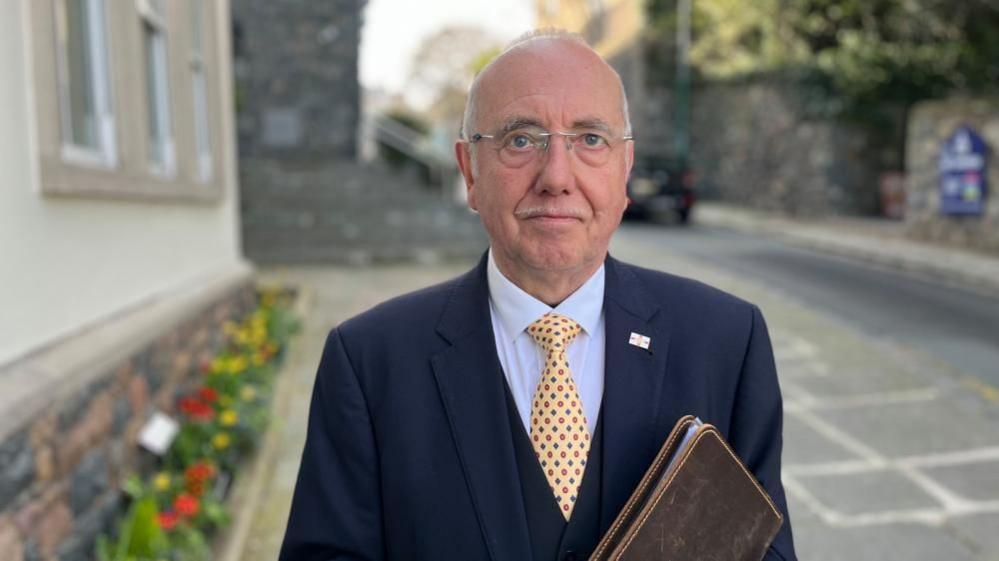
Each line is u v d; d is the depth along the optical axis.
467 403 1.31
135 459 3.43
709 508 1.19
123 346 3.35
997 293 8.72
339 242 10.92
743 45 19.20
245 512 3.42
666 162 16.05
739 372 1.36
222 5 6.34
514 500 1.26
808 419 4.70
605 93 1.28
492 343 1.34
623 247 12.04
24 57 2.77
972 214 11.14
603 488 1.27
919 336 6.64
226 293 5.68
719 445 1.21
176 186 4.56
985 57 16.00
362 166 12.44
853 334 6.68
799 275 9.68
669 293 1.41
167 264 4.54
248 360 5.11
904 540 3.29
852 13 16.78
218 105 6.04
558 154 1.24
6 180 2.61
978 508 3.56
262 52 13.91
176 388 4.15
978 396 5.08
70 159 3.16
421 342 1.35
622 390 1.31
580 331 1.36
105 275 3.51
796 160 16.84
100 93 3.59
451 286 1.44
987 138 10.77
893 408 4.87
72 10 3.30
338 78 14.07
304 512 1.33
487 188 1.29
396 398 1.32
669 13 20.38
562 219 1.26
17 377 2.53
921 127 12.01
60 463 2.65
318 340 6.37
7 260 2.60
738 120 18.73
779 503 1.31
